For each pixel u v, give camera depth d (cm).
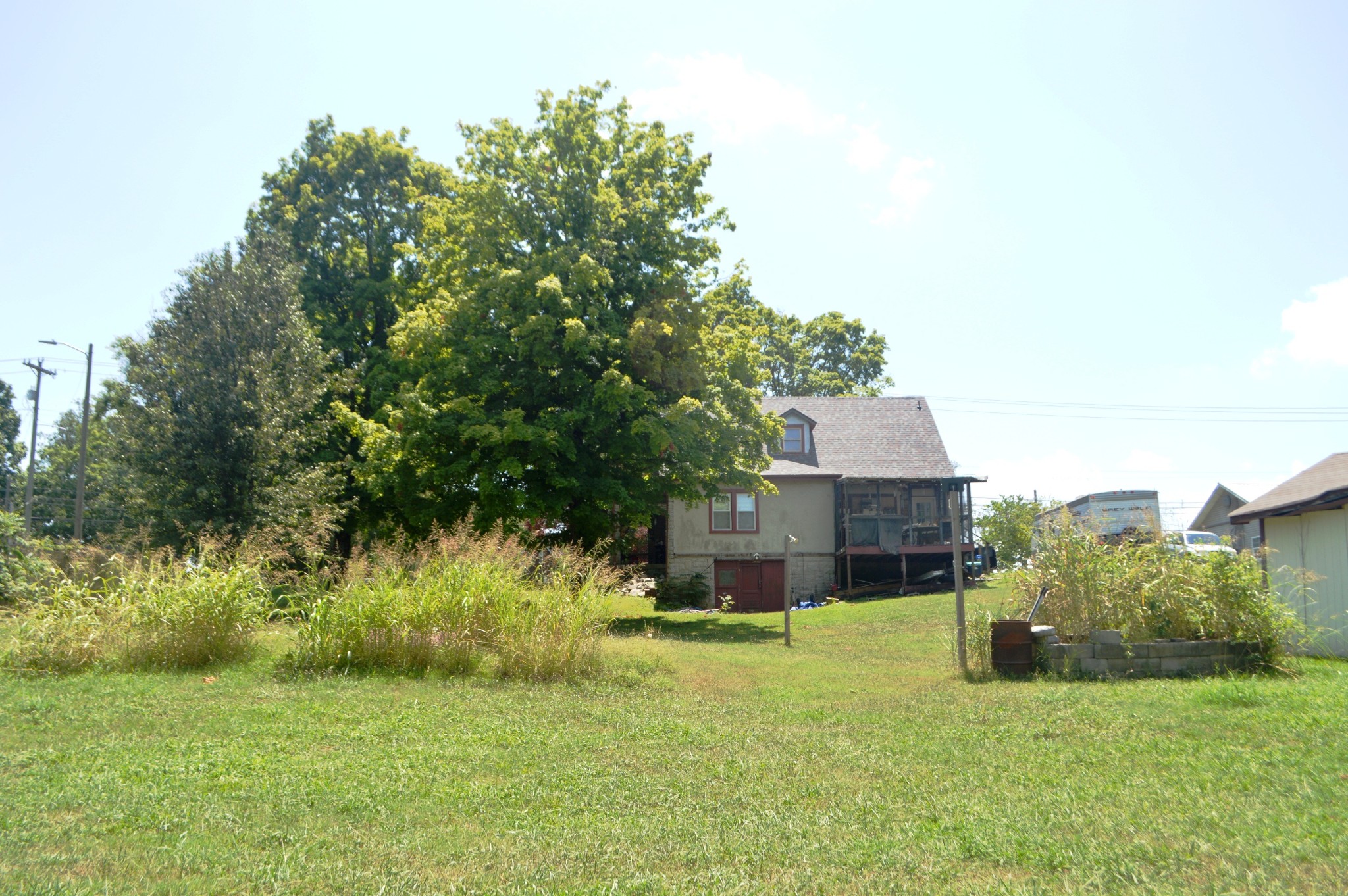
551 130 2506
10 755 679
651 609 2791
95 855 460
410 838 502
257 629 1226
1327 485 1562
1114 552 1328
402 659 1158
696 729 834
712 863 468
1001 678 1195
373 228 3175
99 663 1108
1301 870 434
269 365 2181
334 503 2673
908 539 3550
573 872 452
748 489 2564
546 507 2250
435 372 2341
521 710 926
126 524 2184
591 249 2375
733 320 2717
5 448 4397
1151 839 487
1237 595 1232
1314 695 913
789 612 1845
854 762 697
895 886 429
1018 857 466
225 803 561
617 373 2209
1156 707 893
